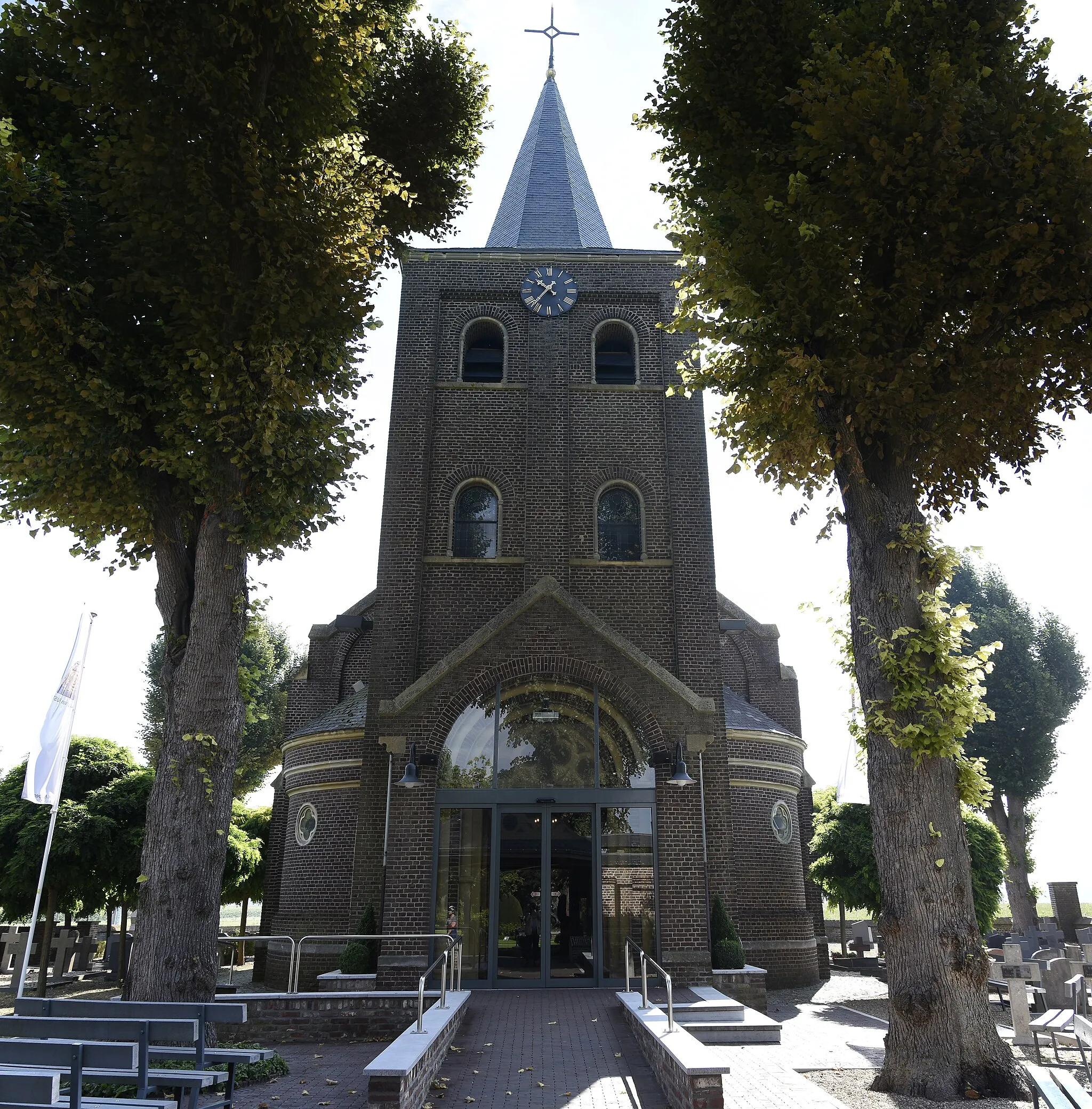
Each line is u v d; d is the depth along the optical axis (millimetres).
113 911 25562
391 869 15945
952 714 9727
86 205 11570
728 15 11938
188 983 10039
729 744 21469
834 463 11570
